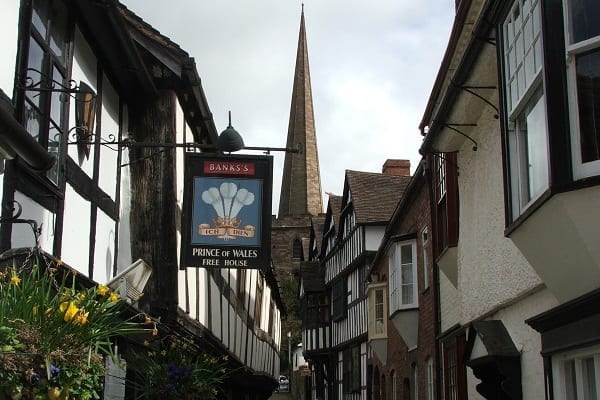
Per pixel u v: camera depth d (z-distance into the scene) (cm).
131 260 1034
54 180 728
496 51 728
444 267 1133
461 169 1034
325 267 3441
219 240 942
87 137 822
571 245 545
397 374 1919
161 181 1055
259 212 953
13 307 414
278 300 3131
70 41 791
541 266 614
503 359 787
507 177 686
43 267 578
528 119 651
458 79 815
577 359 627
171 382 840
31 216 659
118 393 786
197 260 934
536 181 628
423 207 1529
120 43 886
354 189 2756
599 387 573
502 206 834
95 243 867
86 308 448
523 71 644
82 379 432
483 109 889
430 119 1072
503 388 782
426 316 1480
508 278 816
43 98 704
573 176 528
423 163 1356
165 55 1047
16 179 622
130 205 1047
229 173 960
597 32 521
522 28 645
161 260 1035
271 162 968
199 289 1267
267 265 938
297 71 7644
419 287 1579
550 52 550
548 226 568
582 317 576
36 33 691
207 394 881
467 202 1007
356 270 2756
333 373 3250
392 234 1964
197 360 908
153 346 934
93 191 863
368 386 2509
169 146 890
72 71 805
